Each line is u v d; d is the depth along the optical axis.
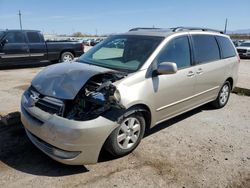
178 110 4.59
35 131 3.33
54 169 3.35
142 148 3.97
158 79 3.95
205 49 5.16
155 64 3.96
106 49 4.63
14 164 3.42
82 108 3.20
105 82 3.40
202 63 4.99
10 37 10.98
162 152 3.89
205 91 5.23
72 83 3.27
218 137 4.54
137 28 5.42
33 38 11.61
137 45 4.30
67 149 3.07
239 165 3.66
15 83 8.09
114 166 3.46
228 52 6.00
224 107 6.24
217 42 5.62
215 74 5.39
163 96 4.08
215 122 5.23
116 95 3.30
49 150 3.25
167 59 4.21
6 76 9.38
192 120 5.27
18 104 5.71
